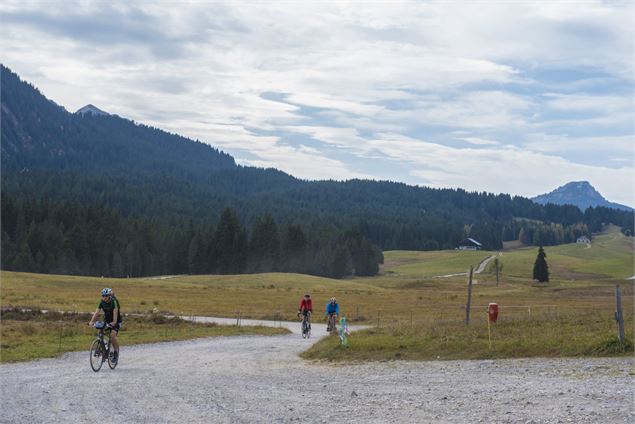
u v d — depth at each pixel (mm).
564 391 12055
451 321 30125
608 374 14148
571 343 18906
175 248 177500
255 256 178000
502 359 18391
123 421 10555
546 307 61531
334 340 26250
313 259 187750
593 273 193875
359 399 12320
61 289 91812
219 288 107188
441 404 11430
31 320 44438
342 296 98625
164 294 87188
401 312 62438
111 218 174875
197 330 40156
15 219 172750
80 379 16188
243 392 13625
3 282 97062
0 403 12469
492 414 10297
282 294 97812
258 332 40312
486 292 118625
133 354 24734
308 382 15234
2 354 23328
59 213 183500
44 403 12414
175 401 12492
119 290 92250
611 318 25484
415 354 20625
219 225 175500
